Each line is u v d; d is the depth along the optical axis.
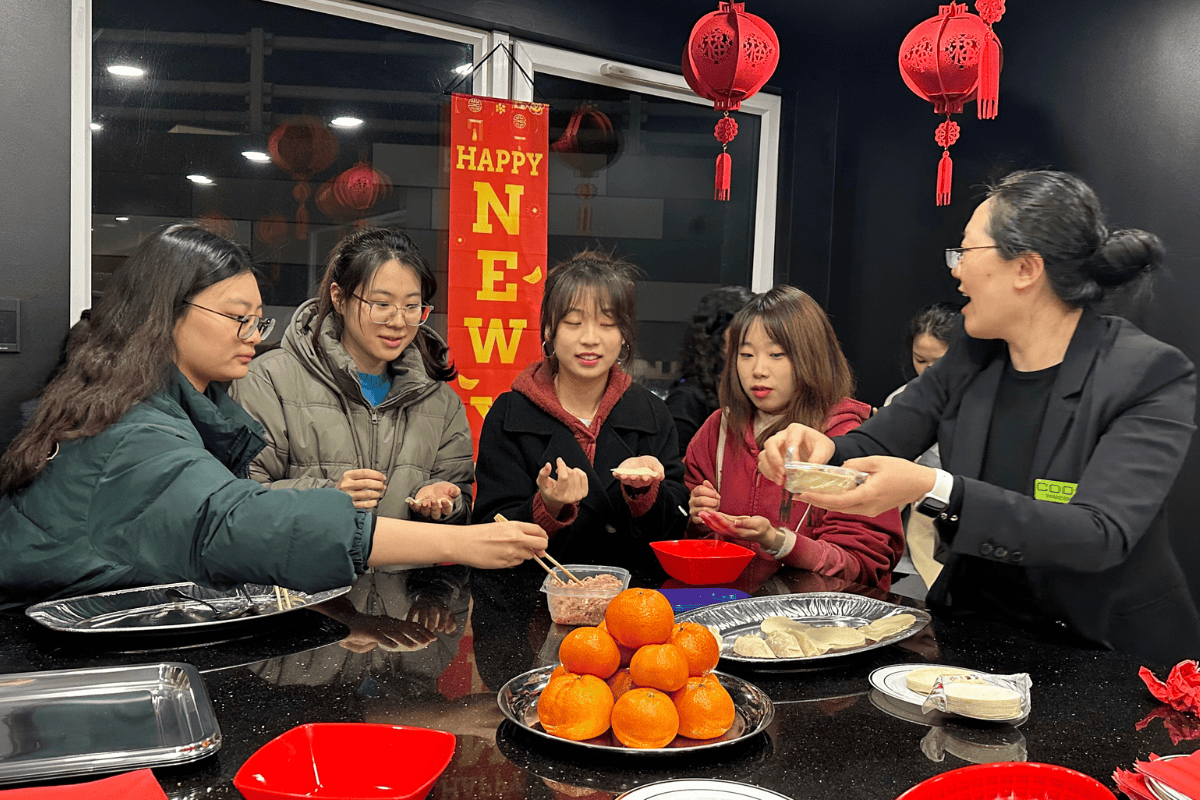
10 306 2.38
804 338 2.02
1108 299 1.59
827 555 1.81
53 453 1.34
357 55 2.98
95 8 2.58
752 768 0.91
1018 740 0.99
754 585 1.67
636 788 0.84
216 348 1.44
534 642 1.30
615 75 3.40
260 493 1.29
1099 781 0.90
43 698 1.03
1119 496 1.41
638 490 1.96
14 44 2.37
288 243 2.93
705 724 0.95
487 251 3.13
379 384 2.20
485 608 1.48
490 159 3.12
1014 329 1.62
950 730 1.02
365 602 1.51
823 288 4.00
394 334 2.04
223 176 2.81
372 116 3.03
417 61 3.08
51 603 1.31
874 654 1.28
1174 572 1.57
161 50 2.69
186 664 1.11
